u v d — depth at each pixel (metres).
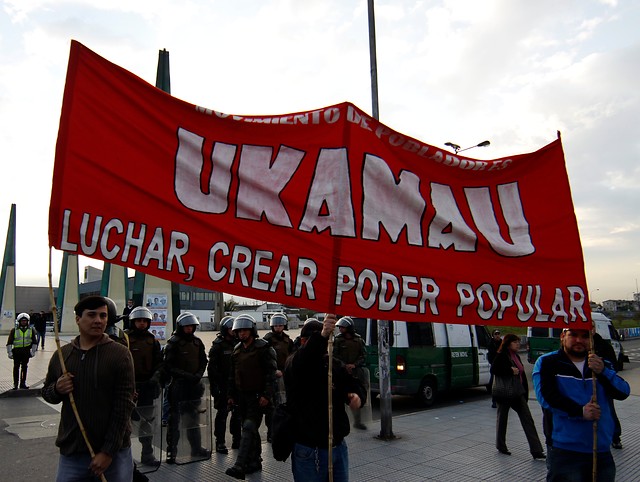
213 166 3.14
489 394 13.93
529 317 3.88
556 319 3.93
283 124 3.36
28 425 8.80
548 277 3.99
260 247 3.17
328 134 3.47
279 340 8.56
